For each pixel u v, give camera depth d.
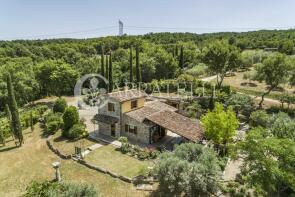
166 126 33.47
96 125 42.62
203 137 33.00
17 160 31.72
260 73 50.59
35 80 65.69
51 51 107.69
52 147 34.31
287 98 48.25
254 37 123.25
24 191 24.98
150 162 29.80
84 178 26.88
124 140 33.59
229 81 69.69
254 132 20.59
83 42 126.94
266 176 18.84
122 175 26.83
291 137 23.09
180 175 20.45
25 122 44.88
